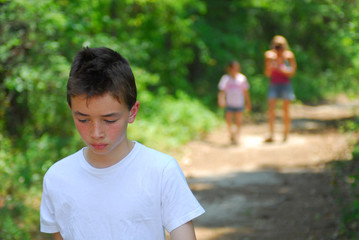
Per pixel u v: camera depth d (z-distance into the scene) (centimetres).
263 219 591
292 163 895
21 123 870
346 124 1277
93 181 181
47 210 190
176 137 1086
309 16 1938
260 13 2069
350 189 648
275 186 739
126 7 1227
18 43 760
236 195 700
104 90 162
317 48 2369
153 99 1224
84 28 887
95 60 165
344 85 2455
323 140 1105
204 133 1262
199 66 1811
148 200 178
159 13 1300
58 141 794
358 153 842
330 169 800
